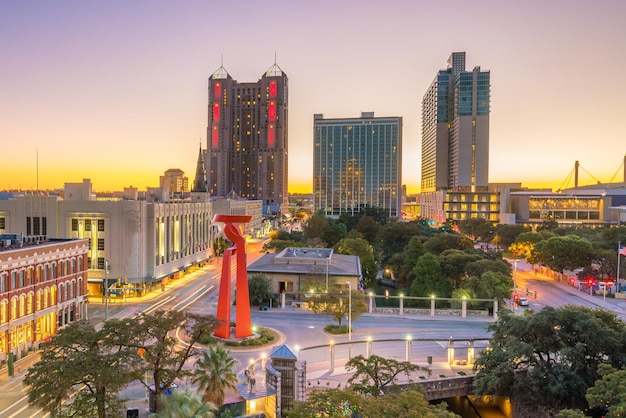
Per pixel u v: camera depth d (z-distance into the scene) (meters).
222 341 62.44
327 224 180.62
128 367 37.47
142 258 97.69
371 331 70.94
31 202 97.50
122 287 92.81
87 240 75.31
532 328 46.22
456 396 52.62
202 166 178.62
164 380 43.56
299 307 84.69
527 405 44.59
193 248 127.38
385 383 43.50
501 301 82.81
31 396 34.31
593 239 133.62
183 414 30.84
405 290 102.62
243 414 41.59
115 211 95.38
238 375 50.22
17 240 66.50
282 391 43.47
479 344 60.03
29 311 60.75
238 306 64.25
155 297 93.94
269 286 86.94
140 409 43.81
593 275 103.69
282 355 43.81
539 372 44.31
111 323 40.31
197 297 94.06
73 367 34.47
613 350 45.03
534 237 140.38
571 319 46.47
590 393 35.97
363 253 119.19
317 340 66.12
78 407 35.03
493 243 195.62
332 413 30.72
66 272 69.44
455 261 97.12
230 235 63.72
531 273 128.25
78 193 101.50
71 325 40.50
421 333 70.00
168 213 108.31
